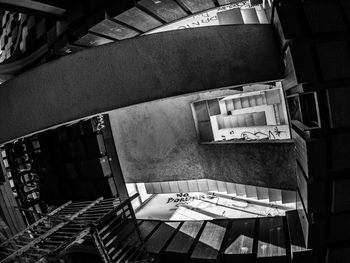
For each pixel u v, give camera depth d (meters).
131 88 2.62
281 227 3.56
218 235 3.83
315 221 2.63
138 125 5.14
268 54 2.68
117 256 3.84
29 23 5.53
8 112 3.08
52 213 4.27
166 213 5.90
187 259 3.68
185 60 2.58
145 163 5.33
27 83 2.89
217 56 2.61
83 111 2.76
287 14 2.39
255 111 4.70
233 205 5.21
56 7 3.88
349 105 2.28
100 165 5.02
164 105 4.76
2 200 4.66
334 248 2.82
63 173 5.85
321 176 2.43
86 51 2.62
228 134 4.79
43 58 5.22
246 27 2.68
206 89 2.62
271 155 3.81
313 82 2.31
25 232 3.55
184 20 4.32
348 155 2.35
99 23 3.66
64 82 2.74
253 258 3.33
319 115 2.35
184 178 5.05
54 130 5.62
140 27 4.11
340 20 2.41
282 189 3.88
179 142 4.87
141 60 2.58
